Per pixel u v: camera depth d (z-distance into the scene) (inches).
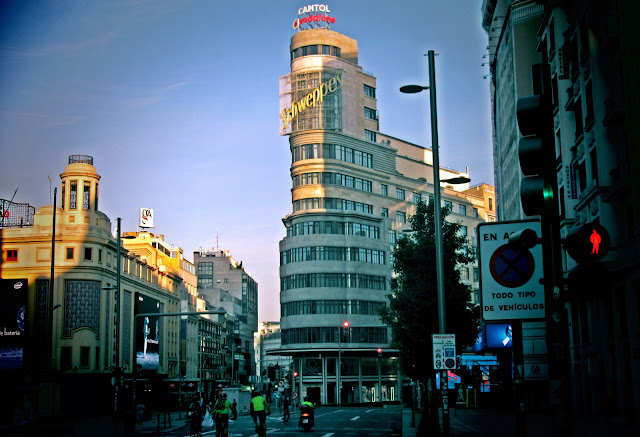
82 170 2805.1
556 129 1521.9
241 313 7066.9
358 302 3629.4
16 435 1333.7
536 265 413.7
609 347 1181.7
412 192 4212.6
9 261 2701.8
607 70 1145.4
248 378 7244.1
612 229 1111.6
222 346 5807.1
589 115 1239.5
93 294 2721.5
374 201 3919.8
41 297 2667.3
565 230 1402.6
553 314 300.7
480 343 1998.0
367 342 3624.5
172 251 4507.9
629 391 1099.9
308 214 3639.3
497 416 1619.1
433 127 868.6
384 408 3122.5
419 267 1509.6
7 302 2517.2
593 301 1258.6
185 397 3641.7
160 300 3705.7
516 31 1977.1
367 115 4065.0
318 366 3560.5
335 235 3641.7
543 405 1697.8
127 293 3115.2
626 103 1009.5
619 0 1009.5
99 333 2736.2
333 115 3816.4
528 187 298.0
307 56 3858.3
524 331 1803.6
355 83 3981.3
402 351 1734.7
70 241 2716.5
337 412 2561.5
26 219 2810.0
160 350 3686.0
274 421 1951.3
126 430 1524.4
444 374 844.0
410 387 2979.8
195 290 4901.6
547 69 306.3
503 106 2329.0
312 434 1311.5
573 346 1428.4
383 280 3804.1
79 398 2581.2
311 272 3580.2
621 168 1104.2
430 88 876.0
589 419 1231.5
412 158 4399.6
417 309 1476.4
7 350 2482.8
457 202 4539.9
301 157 3764.8
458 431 1082.7
